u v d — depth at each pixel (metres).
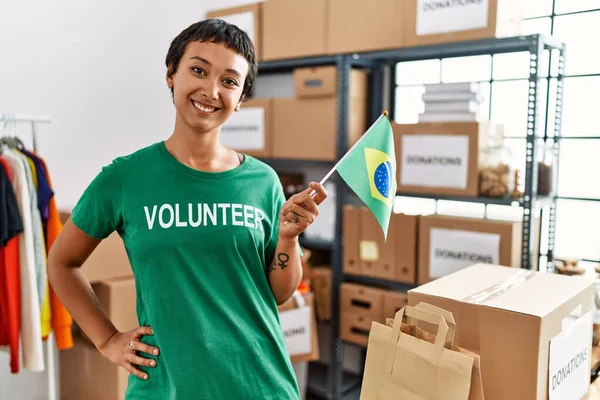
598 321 1.71
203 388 1.03
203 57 1.04
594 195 2.44
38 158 2.06
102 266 2.31
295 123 2.84
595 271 1.89
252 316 1.12
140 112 3.04
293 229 1.10
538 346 1.06
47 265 1.15
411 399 1.08
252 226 1.11
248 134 3.04
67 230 1.12
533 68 2.12
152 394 1.06
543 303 1.14
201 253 1.05
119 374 2.27
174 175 1.08
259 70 3.25
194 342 1.03
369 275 2.62
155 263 1.04
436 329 1.18
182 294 1.04
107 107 2.88
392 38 2.45
